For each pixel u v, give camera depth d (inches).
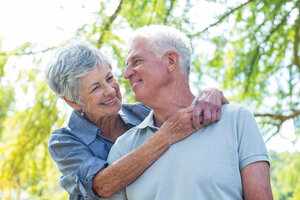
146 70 74.1
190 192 67.2
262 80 175.5
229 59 173.8
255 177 67.1
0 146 171.9
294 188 191.3
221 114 71.9
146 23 156.9
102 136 87.9
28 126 167.5
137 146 76.5
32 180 171.9
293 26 166.2
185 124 70.8
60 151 83.9
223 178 67.4
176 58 74.8
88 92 84.0
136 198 71.1
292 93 173.2
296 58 169.0
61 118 163.6
